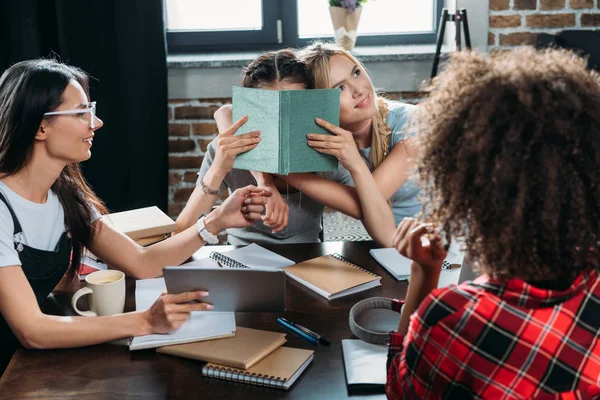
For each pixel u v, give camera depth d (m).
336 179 2.08
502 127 0.77
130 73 3.06
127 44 3.03
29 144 1.42
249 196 1.68
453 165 0.81
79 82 1.52
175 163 3.37
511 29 3.18
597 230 0.77
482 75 0.83
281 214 1.86
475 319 0.79
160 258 1.64
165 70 3.09
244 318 1.40
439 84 0.88
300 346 1.30
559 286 0.80
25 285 1.34
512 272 0.78
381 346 1.26
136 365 1.24
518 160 0.75
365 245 1.82
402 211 2.14
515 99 0.78
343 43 3.16
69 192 1.56
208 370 1.20
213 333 1.30
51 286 1.52
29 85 1.40
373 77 3.27
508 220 0.76
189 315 1.33
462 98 0.81
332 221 3.37
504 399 0.79
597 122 0.76
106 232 1.62
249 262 1.66
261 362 1.22
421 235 0.98
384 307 1.38
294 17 3.43
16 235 1.43
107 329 1.30
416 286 1.03
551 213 0.75
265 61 1.84
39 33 3.02
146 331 1.30
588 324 0.79
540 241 0.77
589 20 3.16
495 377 0.79
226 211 1.67
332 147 1.74
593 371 0.80
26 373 1.22
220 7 3.43
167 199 3.23
